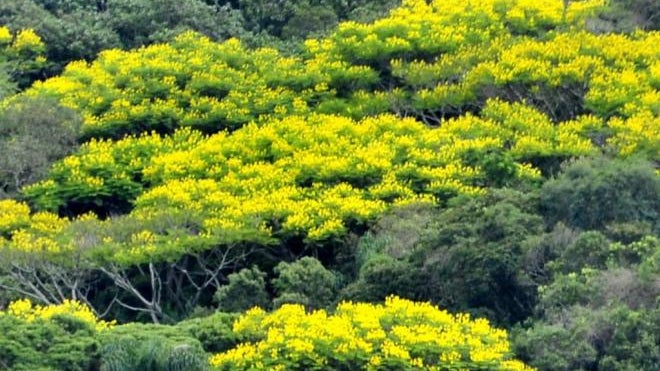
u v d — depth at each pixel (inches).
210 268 1877.5
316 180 1952.5
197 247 1817.2
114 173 1994.3
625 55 2139.5
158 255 1801.2
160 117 2116.1
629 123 1972.2
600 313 1552.7
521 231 1697.8
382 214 1867.6
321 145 2000.5
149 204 1904.5
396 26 2251.5
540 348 1557.6
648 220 1727.4
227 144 2015.3
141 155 2032.5
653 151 1936.5
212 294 1875.0
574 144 1974.7
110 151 2026.3
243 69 2229.3
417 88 2182.6
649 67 2127.2
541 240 1680.6
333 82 2206.0
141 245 1806.1
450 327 1565.0
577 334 1546.5
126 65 2215.8
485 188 1898.4
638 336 1530.5
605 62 2134.6
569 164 1867.6
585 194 1727.4
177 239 1814.7
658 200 1737.2
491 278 1669.5
